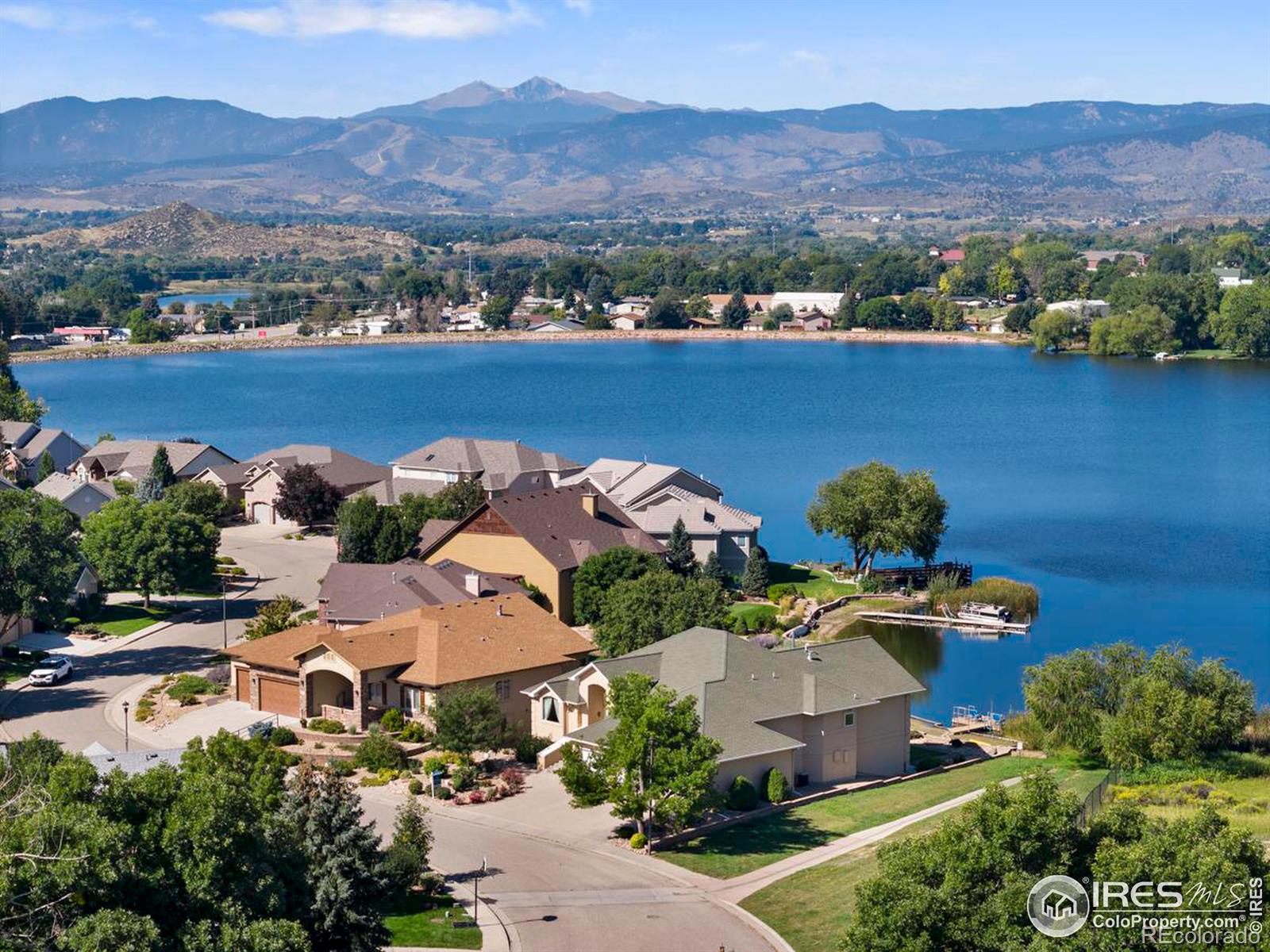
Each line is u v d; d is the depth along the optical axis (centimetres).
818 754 7450
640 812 6425
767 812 6975
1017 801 4788
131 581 11069
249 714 8469
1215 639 11181
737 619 10869
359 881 5219
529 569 10825
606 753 6581
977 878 4697
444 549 11150
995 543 14700
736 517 12650
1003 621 11488
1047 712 8281
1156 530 15312
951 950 4612
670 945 5406
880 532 12631
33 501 10306
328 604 9712
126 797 4497
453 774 7394
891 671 7912
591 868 6238
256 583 12244
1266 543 14675
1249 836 4591
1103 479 18450
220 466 16075
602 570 10544
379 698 8312
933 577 12788
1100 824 4822
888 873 4769
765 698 7412
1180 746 7706
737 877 6116
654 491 13088
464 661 8338
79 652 9981
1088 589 12825
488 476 14825
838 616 11788
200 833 4438
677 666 7756
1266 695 9656
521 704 8469
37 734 5844
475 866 6278
